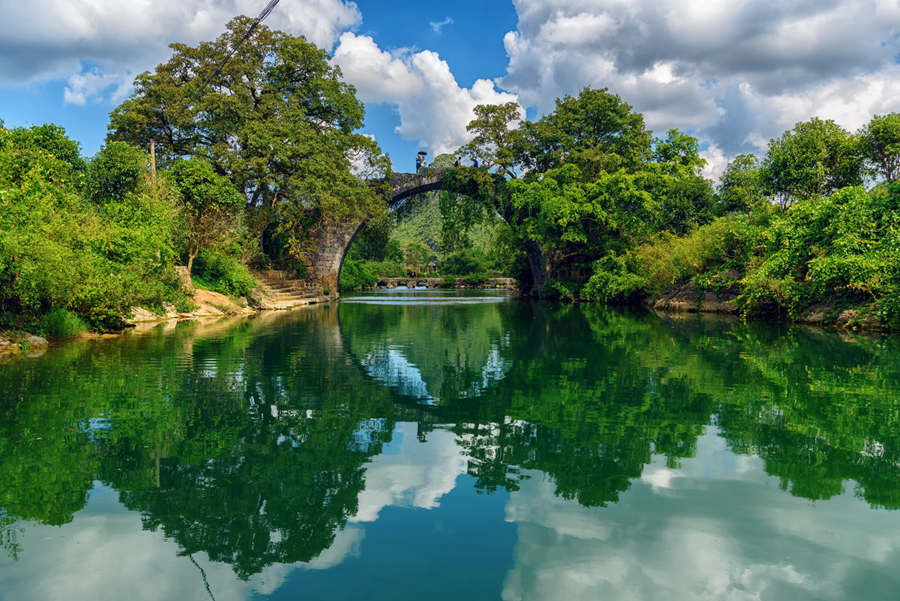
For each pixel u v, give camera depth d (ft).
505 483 12.82
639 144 129.49
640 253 103.04
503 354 35.17
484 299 131.54
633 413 19.45
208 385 24.36
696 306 81.51
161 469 13.70
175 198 67.10
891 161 74.84
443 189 141.59
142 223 59.67
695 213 113.29
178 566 9.15
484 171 136.56
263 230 112.06
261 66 103.19
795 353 34.53
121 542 9.98
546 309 89.40
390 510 11.36
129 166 65.16
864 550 9.59
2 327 37.22
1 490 12.37
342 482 12.94
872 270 49.24
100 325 44.98
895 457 14.53
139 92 95.66
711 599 7.98
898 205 51.11
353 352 35.63
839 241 52.85
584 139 130.11
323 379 26.02
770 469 13.74
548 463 14.23
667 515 11.04
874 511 11.21
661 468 13.83
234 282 78.95
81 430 17.03
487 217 140.67
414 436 16.69
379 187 132.98
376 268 273.33
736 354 34.35
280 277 117.80
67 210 50.16
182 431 17.08
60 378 25.53
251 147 94.27
